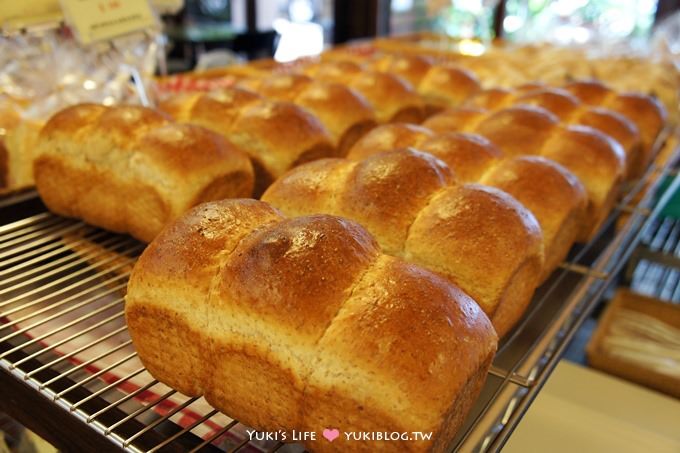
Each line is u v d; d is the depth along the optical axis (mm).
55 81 622
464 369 254
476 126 559
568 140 514
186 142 458
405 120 729
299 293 267
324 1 1894
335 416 263
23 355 349
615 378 667
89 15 572
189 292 295
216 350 290
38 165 500
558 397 595
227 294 281
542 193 423
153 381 332
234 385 294
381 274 279
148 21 624
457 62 990
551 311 421
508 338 390
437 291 272
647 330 758
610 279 452
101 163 473
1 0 548
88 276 437
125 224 486
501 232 351
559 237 437
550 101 606
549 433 509
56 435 316
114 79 649
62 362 352
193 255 300
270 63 984
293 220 301
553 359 344
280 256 277
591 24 1215
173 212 451
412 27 1729
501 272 344
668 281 1091
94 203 486
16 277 401
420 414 244
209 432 315
